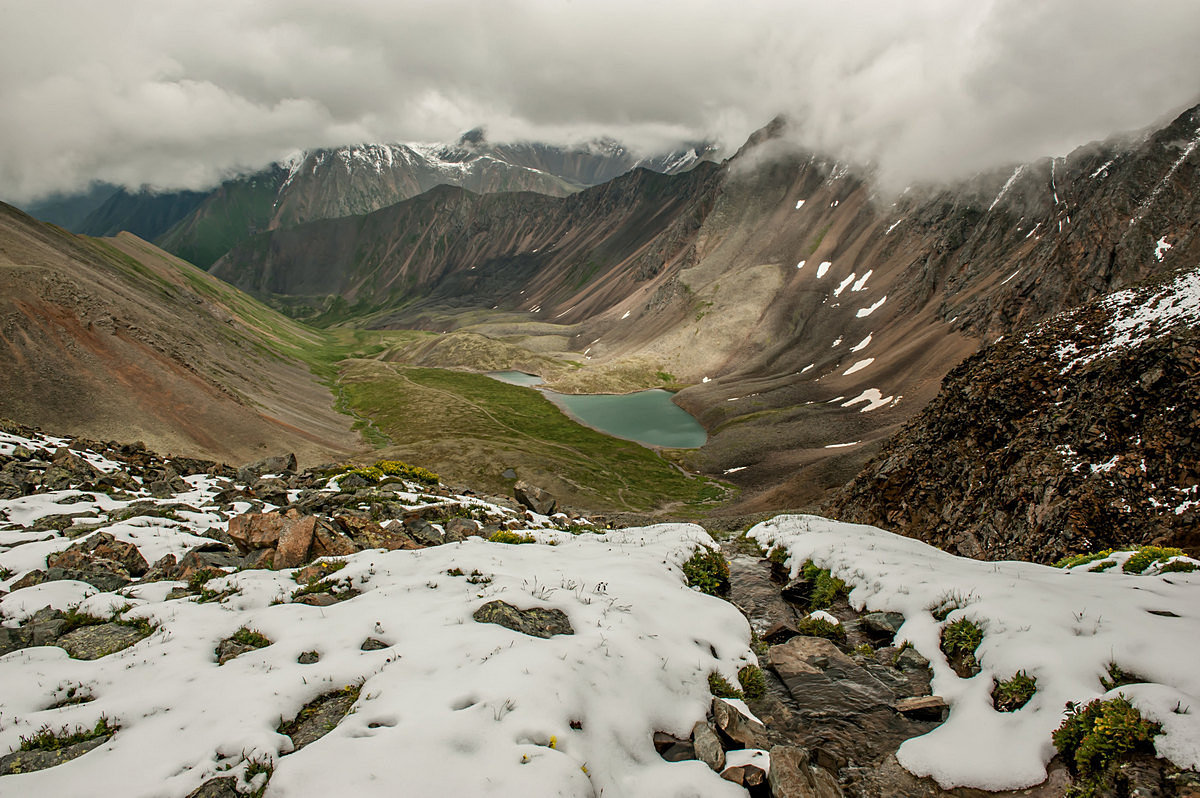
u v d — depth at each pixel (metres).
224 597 16.36
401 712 10.20
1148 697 10.20
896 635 16.50
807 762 10.07
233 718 10.43
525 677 11.02
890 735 12.42
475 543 21.80
